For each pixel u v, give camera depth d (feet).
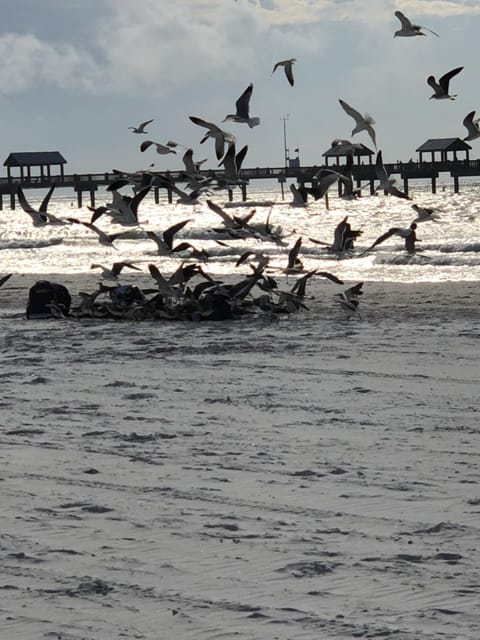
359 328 82.64
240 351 71.97
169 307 91.71
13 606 25.66
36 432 47.14
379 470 38.83
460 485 36.35
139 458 41.45
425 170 412.36
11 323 92.73
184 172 59.93
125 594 26.27
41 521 32.91
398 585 26.40
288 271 87.86
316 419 48.98
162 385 59.41
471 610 24.66
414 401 52.95
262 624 24.14
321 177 55.77
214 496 35.58
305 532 31.14
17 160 434.30
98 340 79.71
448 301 106.11
